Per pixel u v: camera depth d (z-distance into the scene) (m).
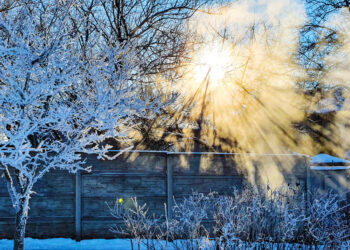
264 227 6.20
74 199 7.08
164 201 7.32
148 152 7.35
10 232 6.83
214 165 7.56
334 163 8.45
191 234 6.31
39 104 5.01
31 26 5.16
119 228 7.12
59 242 6.79
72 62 5.27
